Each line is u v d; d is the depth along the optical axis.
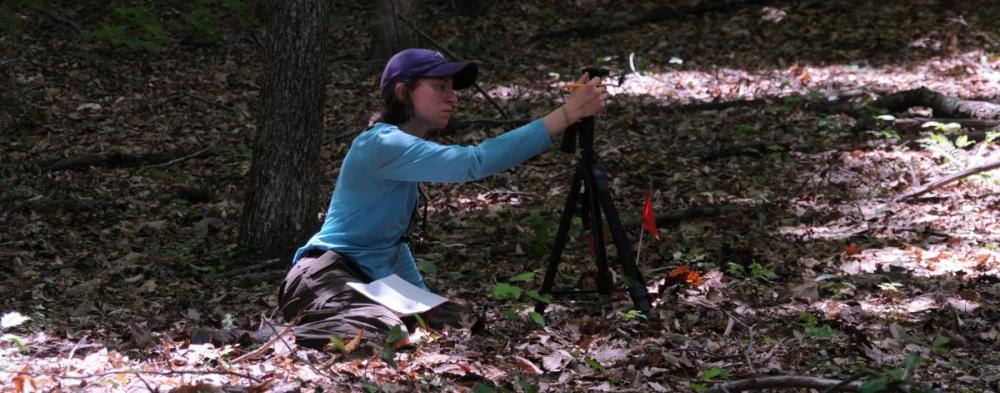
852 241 8.14
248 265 8.02
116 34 15.51
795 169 10.65
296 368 4.83
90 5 17.92
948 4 17.75
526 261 8.04
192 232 9.29
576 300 6.67
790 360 5.18
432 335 5.48
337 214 5.70
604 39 17.78
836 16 17.80
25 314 6.54
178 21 17.50
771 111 12.74
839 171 10.45
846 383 3.72
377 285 5.46
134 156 11.61
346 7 19.77
